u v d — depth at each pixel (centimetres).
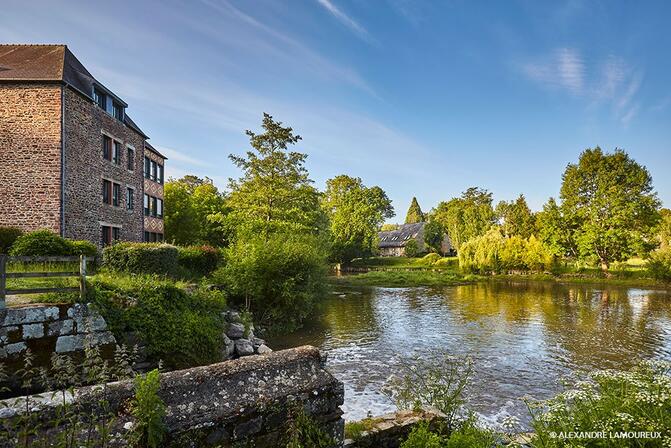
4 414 294
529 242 4856
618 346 1577
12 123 1811
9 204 1791
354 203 6166
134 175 2650
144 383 313
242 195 2656
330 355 1455
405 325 2014
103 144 2244
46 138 1812
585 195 4800
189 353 1028
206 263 2180
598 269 4653
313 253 2125
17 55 2019
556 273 4622
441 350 1521
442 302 2858
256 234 2309
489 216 6675
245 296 1867
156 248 1434
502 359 1397
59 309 803
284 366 395
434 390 740
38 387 743
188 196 4084
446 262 5903
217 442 329
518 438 527
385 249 8519
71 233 1892
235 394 351
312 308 2128
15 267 1270
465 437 460
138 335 930
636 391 466
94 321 844
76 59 2197
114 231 2389
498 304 2739
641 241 4238
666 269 3759
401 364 1339
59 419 292
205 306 1231
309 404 386
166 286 1063
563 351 1502
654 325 1981
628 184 4503
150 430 295
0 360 721
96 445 286
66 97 1867
